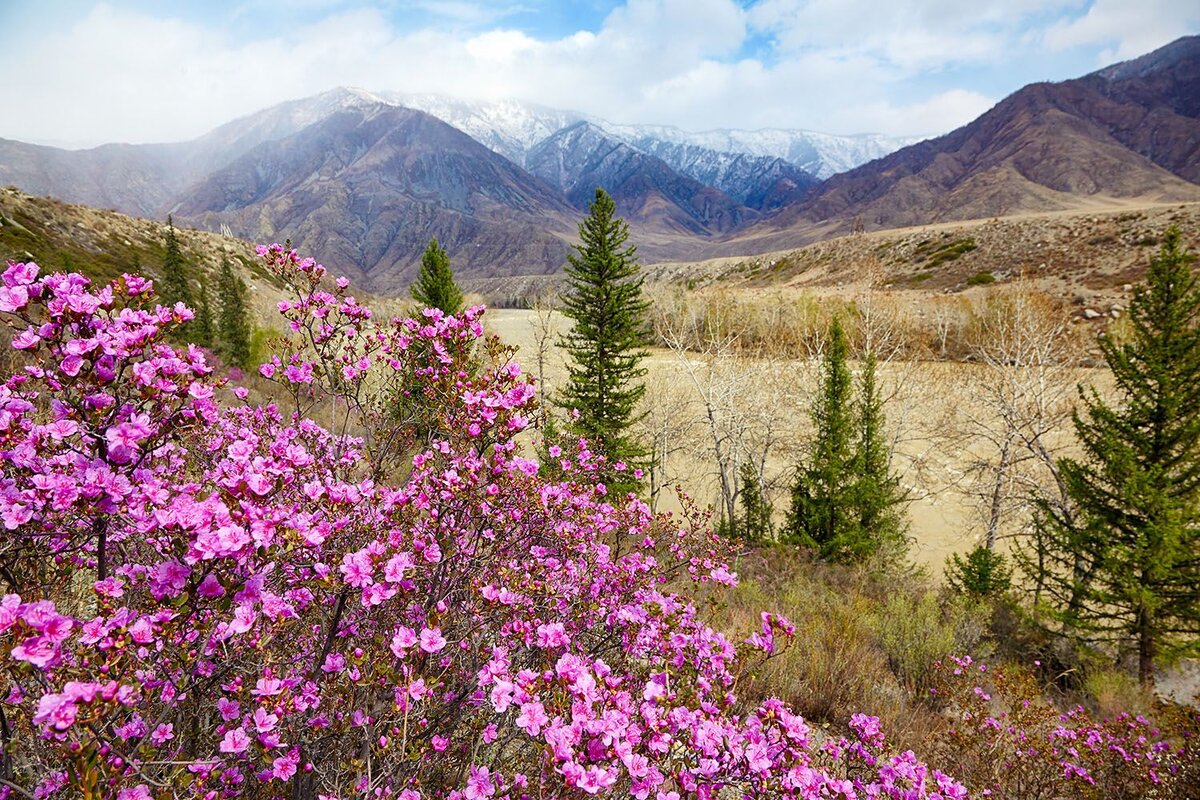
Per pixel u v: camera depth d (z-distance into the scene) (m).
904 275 73.50
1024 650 10.82
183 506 1.90
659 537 5.33
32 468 1.99
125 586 2.10
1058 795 5.06
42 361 1.98
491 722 2.92
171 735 2.03
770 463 25.69
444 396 3.34
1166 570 10.37
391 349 3.60
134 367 1.96
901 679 7.46
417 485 3.12
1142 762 5.56
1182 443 11.07
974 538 20.50
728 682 3.13
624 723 2.23
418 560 2.65
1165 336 11.17
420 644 2.27
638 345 19.17
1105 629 11.00
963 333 38.56
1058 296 47.75
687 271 130.38
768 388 24.50
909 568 15.59
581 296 18.92
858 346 33.59
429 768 2.53
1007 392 18.05
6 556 2.08
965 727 5.86
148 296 2.15
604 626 3.71
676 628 3.38
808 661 6.64
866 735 3.77
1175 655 10.45
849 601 10.49
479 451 3.31
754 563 13.20
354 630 2.75
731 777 2.44
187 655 1.90
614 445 17.55
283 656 2.51
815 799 2.45
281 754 2.38
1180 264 11.03
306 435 3.69
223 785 2.21
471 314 3.50
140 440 2.00
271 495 2.21
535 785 2.39
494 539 3.17
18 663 1.69
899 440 23.19
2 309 1.84
